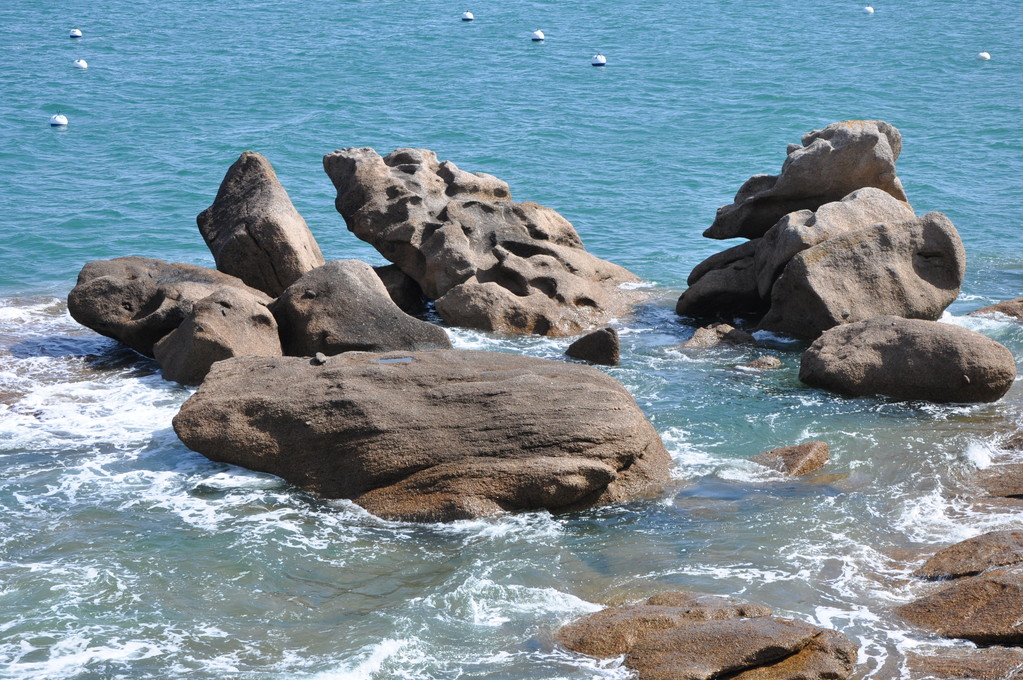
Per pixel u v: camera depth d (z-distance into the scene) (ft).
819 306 89.30
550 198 146.30
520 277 100.01
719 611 46.78
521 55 249.75
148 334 86.33
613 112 193.26
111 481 63.52
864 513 59.06
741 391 79.51
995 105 197.47
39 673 44.45
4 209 135.95
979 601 47.03
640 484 62.85
